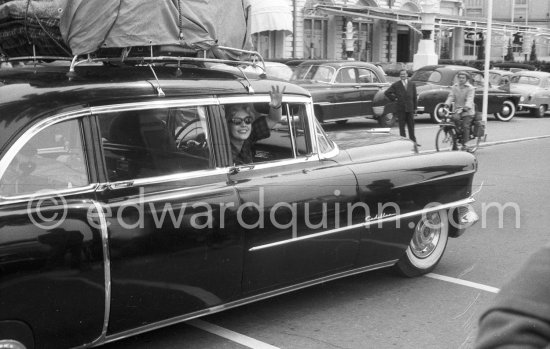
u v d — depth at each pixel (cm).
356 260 495
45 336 332
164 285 375
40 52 457
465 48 5412
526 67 3656
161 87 389
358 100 1700
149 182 377
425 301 520
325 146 488
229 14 447
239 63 442
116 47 393
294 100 458
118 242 351
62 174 346
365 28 4188
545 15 6706
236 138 427
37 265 321
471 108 1359
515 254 658
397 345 437
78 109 353
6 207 322
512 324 135
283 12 2561
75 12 387
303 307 504
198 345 429
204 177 404
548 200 921
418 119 2109
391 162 515
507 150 1467
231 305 421
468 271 599
